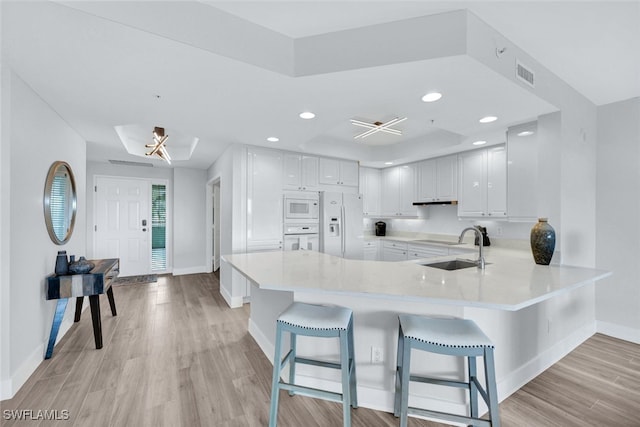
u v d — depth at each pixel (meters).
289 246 4.18
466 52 1.55
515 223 3.83
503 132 3.13
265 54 1.78
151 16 1.44
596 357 2.45
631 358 2.44
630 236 2.80
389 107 2.39
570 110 2.59
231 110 2.51
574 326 2.67
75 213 3.05
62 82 2.01
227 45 1.65
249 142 3.71
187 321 3.29
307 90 2.08
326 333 1.54
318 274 1.97
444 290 1.56
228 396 1.93
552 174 2.55
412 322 1.59
